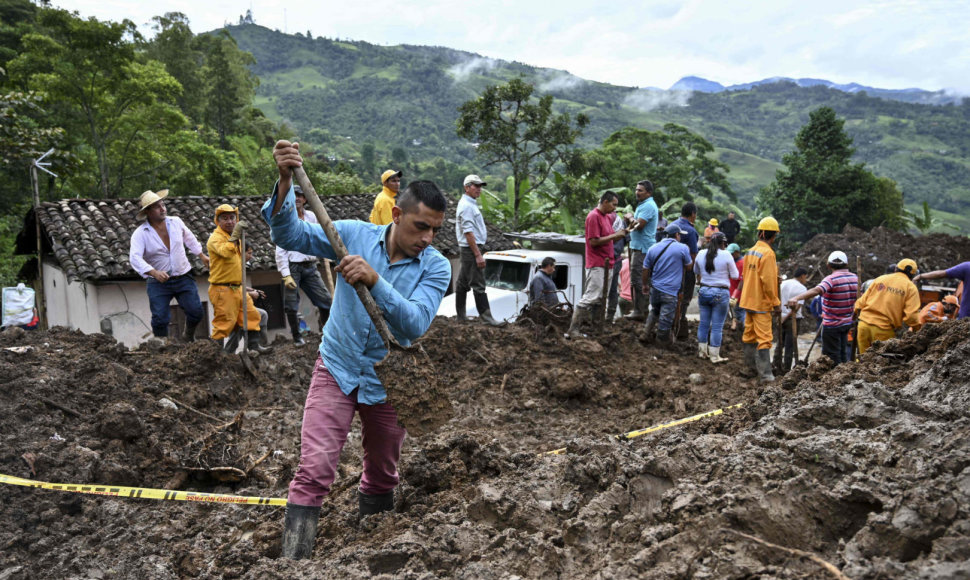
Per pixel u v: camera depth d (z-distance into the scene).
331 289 8.23
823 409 3.37
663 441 3.79
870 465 2.74
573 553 2.84
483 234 9.34
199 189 38.28
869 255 21.73
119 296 15.16
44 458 4.28
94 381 5.53
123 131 34.75
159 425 5.22
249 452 5.39
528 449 5.65
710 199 68.69
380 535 3.43
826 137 54.44
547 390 7.22
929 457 2.64
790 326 8.93
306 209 8.22
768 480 2.71
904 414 3.19
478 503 3.43
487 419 6.50
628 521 2.82
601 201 9.38
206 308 15.86
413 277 3.20
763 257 7.94
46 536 3.77
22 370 5.36
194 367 6.50
